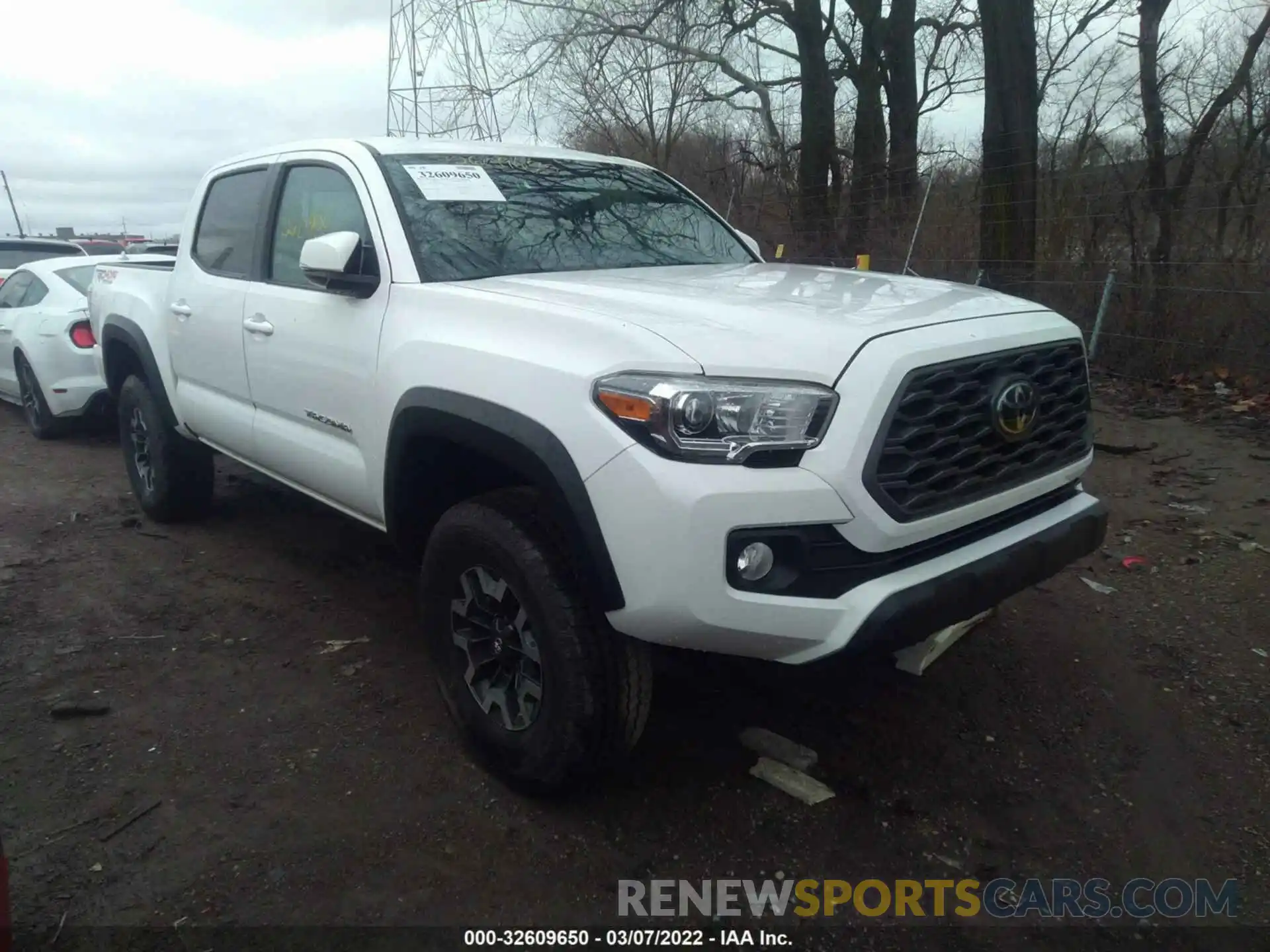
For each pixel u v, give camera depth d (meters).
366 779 3.10
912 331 2.65
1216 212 8.62
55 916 2.51
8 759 3.20
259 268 4.19
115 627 4.20
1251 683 3.63
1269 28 9.19
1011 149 9.23
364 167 3.70
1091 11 12.02
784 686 3.65
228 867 2.70
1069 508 3.12
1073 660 3.85
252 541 5.29
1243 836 2.83
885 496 2.48
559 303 2.87
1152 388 8.20
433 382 2.99
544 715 2.79
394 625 4.23
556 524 2.75
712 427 2.41
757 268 3.88
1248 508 5.36
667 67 14.24
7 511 5.91
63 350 7.51
